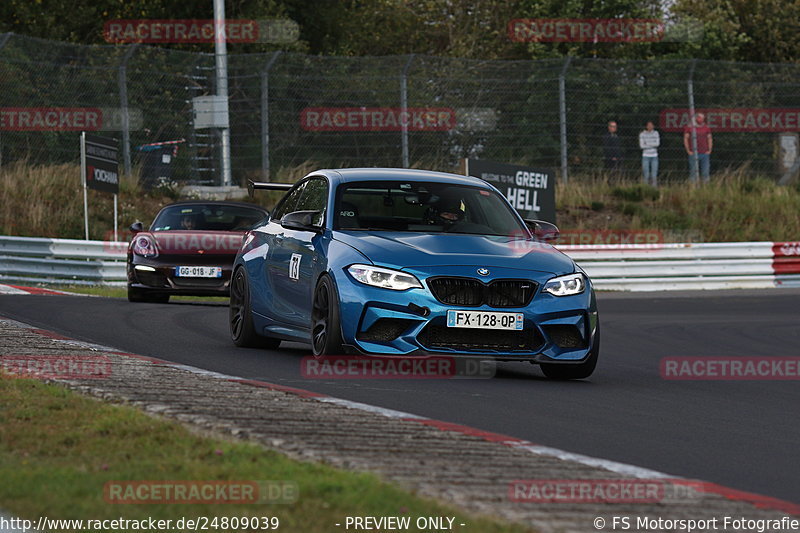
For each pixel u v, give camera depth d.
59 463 13.83
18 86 75.25
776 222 82.75
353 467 13.92
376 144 77.62
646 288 68.00
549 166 80.81
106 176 64.44
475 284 24.89
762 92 84.69
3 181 73.88
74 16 96.94
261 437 15.53
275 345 30.62
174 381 21.00
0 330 28.47
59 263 59.00
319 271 26.12
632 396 24.23
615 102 82.00
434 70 77.81
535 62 79.50
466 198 28.80
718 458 17.36
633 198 82.94
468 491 13.06
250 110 78.38
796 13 114.12
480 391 23.27
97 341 30.12
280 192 76.50
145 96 77.94
